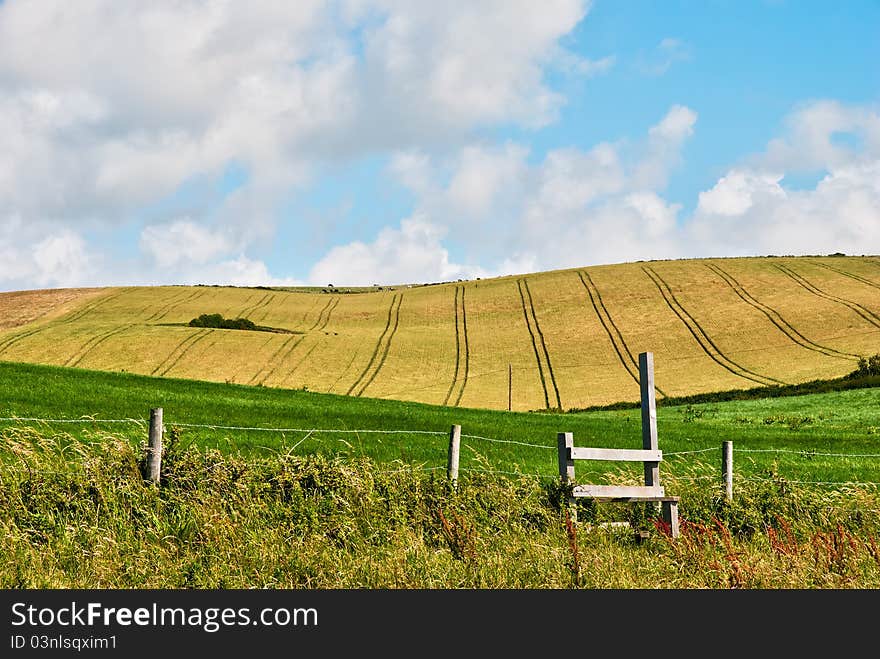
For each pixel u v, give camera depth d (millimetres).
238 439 20938
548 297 107688
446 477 12633
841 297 94250
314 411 30859
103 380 35688
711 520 13102
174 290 122500
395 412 34062
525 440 27391
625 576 9117
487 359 82438
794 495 13781
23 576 8461
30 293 119438
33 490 10484
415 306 110812
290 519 10555
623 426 35188
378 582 8820
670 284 107188
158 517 10281
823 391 59500
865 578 9398
